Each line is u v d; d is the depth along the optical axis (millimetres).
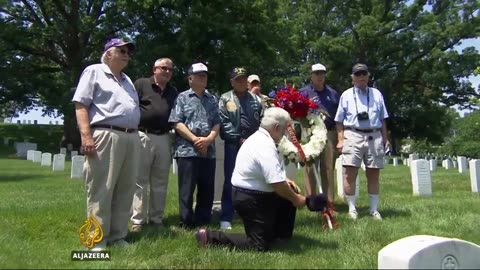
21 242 5438
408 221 6805
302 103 6797
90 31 34719
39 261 4637
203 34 31469
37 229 6215
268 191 5207
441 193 10781
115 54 5422
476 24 42812
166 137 6730
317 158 6797
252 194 5180
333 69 45906
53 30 34312
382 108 7363
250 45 35344
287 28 37062
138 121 5605
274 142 5336
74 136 37875
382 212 7648
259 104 7016
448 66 44375
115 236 5539
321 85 7805
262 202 5191
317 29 48000
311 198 5297
